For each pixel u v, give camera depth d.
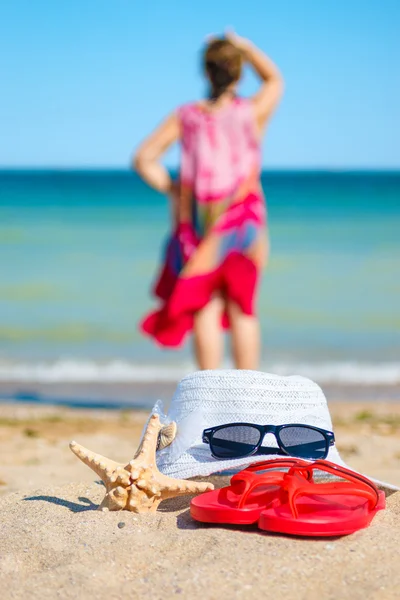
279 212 33.69
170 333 4.99
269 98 4.75
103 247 23.58
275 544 2.56
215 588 2.27
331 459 3.08
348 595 2.22
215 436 2.96
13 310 14.65
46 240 24.88
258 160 4.84
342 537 2.63
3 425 6.79
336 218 31.22
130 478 2.92
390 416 7.49
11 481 4.16
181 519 2.88
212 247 4.80
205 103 4.76
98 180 51.44
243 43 4.75
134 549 2.59
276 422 3.01
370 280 18.06
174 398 3.21
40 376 9.64
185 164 4.79
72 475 4.35
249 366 4.99
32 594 2.30
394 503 3.12
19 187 45.03
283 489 2.81
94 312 14.52
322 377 9.70
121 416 7.53
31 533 2.76
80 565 2.47
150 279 18.47
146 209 34.12
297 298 16.00
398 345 11.62
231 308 4.95
